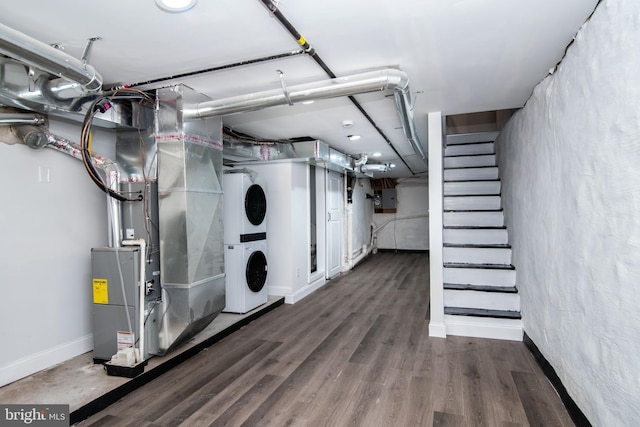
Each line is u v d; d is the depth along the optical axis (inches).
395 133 164.9
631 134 54.1
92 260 99.8
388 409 81.0
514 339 122.6
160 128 100.3
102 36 71.9
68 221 106.2
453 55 82.8
